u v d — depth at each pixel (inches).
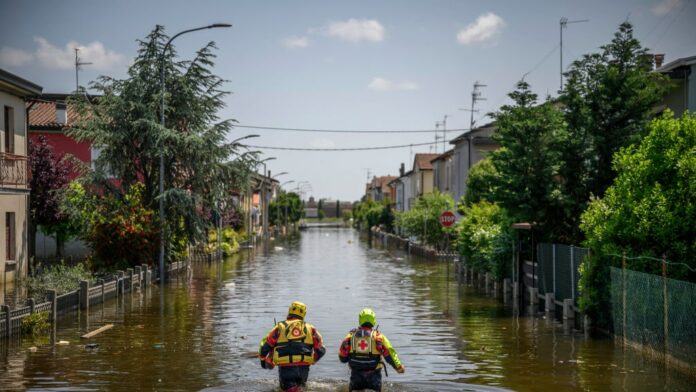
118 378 495.8
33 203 1454.2
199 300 976.9
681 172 603.5
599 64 863.7
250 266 1660.9
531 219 903.7
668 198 603.2
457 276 1370.6
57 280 883.4
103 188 1328.7
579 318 749.3
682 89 976.3
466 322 766.5
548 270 878.4
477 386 465.1
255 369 526.9
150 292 1085.1
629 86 836.6
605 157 855.7
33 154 1461.6
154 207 1337.4
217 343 637.3
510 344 629.0
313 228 6550.2
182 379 493.4
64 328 719.7
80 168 1344.7
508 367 532.7
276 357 422.3
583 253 737.6
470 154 1872.5
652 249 608.7
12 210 1147.9
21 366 535.2
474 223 1251.2
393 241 2896.2
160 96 1312.7
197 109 1365.7
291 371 419.8
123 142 1327.5
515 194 879.1
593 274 681.0
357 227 5964.6
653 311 551.8
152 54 1347.2
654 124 637.3
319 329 725.3
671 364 521.3
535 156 879.1
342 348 427.5
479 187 1508.4
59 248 1576.0
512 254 1014.4
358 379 420.8
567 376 500.1
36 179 1451.8
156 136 1288.1
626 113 849.5
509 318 794.8
